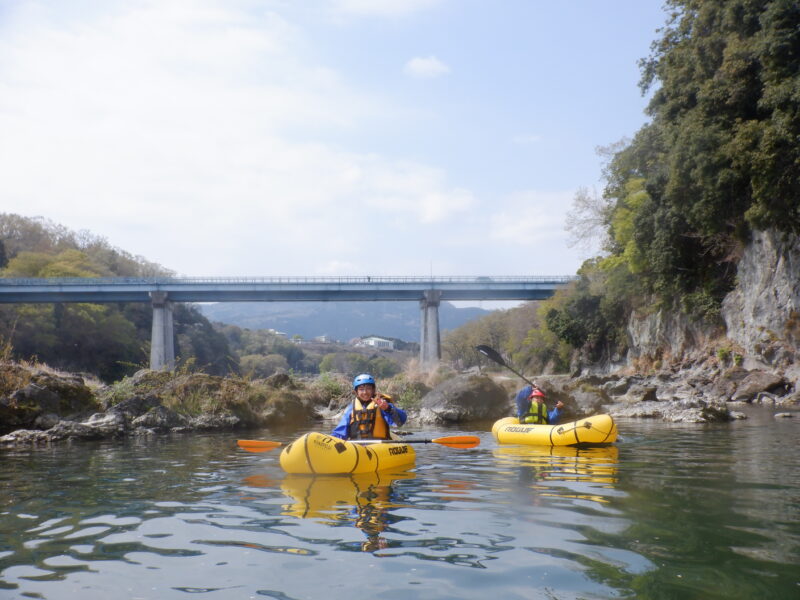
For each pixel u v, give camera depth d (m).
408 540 3.62
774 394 24.30
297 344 183.88
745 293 30.64
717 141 27.06
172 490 5.46
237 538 3.73
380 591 2.78
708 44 28.67
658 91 35.88
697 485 5.36
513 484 5.53
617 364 49.47
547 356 67.81
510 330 82.44
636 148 39.28
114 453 8.62
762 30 24.36
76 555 3.40
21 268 79.19
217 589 2.84
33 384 11.82
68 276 76.50
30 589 2.86
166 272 117.25
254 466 7.09
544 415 10.39
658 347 41.44
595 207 47.66
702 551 3.31
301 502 4.82
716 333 34.16
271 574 3.03
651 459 7.21
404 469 6.57
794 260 26.67
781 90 22.61
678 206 31.70
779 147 23.30
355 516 4.29
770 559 3.15
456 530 3.84
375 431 7.52
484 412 15.48
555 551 3.34
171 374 15.05
